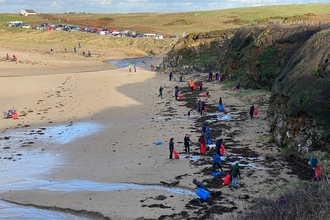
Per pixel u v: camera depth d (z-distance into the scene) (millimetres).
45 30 97938
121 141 22719
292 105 19500
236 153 19453
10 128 26516
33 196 15430
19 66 56594
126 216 13242
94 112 30375
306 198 10703
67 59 67562
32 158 20406
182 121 26750
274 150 19484
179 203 14055
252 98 31938
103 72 50781
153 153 20188
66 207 14273
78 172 18000
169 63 55750
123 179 16750
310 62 21141
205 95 34625
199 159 18938
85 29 103562
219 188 15148
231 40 44688
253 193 14438
